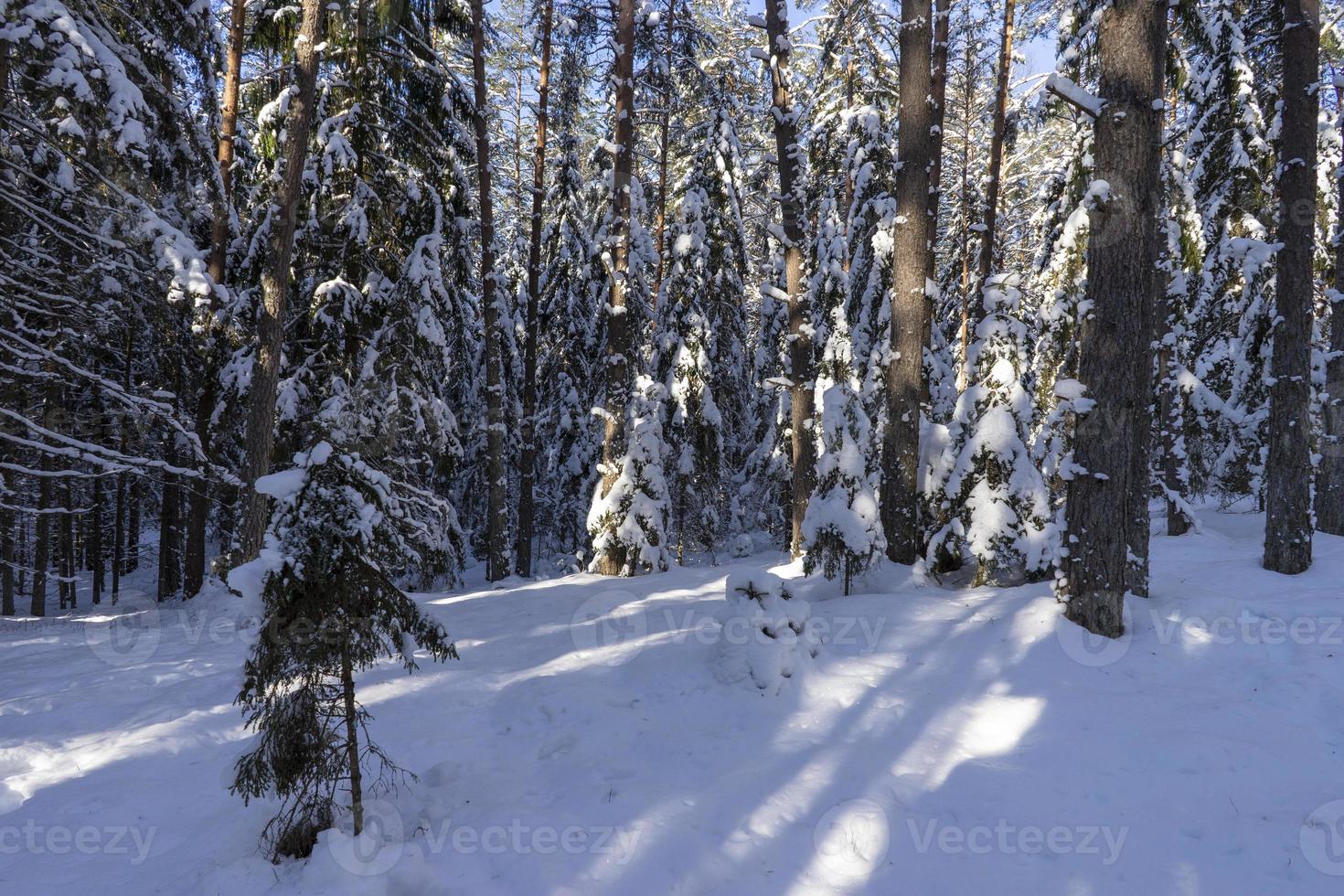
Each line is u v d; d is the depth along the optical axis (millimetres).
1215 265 15148
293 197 10586
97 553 20625
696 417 19188
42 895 3791
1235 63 14188
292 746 3982
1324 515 10516
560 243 21531
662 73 14977
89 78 9297
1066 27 14227
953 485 8891
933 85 12156
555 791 4625
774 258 20688
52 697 6918
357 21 12789
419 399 13789
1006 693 5852
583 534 21078
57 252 10953
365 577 4152
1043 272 14758
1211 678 5848
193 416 15617
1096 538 6730
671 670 6617
